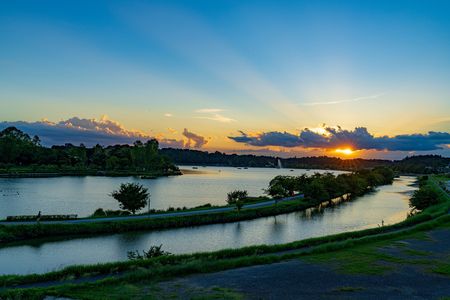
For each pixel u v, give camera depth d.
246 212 77.94
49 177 176.00
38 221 57.25
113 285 23.81
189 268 26.84
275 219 77.75
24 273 38.12
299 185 117.81
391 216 84.06
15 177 166.00
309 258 31.39
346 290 22.39
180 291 22.17
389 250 34.44
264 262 29.89
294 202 97.94
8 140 197.62
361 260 30.39
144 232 60.34
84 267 28.69
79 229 57.16
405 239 40.19
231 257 33.62
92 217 65.44
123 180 176.12
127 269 29.31
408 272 26.58
